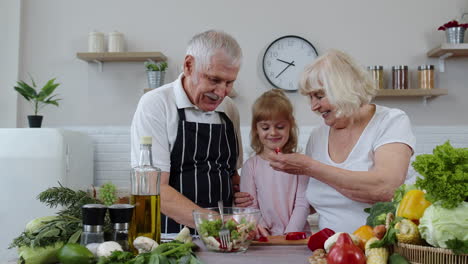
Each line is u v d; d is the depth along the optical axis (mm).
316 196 1730
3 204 3277
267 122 2064
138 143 1772
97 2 4039
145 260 991
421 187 964
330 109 1619
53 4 4055
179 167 1824
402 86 3752
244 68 3961
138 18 4023
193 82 1672
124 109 4008
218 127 1882
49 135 3301
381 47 3934
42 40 4039
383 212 1139
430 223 925
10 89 3988
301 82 1651
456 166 933
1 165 3287
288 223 2021
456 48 3617
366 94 1615
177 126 1810
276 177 2076
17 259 1165
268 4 3982
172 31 4008
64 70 4031
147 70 3789
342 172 1511
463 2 3902
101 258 987
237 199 1918
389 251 1020
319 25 3963
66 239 1115
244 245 1189
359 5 3953
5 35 3994
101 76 4020
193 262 1002
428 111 3891
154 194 1175
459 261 904
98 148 4004
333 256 974
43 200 1290
